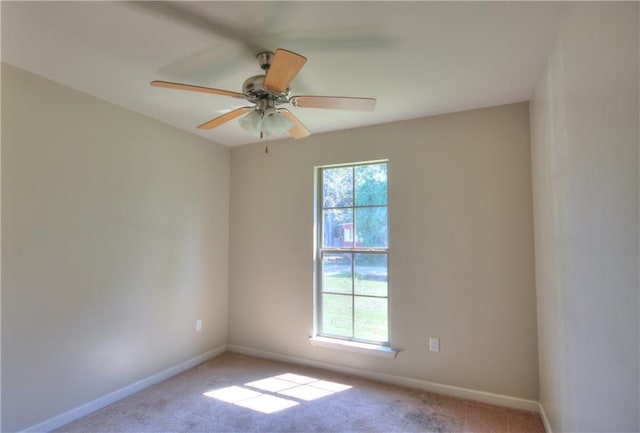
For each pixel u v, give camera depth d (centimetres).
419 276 283
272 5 146
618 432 106
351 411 244
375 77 213
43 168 214
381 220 307
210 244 352
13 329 200
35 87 211
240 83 222
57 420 220
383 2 143
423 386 277
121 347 262
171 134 308
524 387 246
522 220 252
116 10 149
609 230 109
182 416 236
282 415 238
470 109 269
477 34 167
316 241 334
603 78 111
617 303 105
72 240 230
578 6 133
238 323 367
